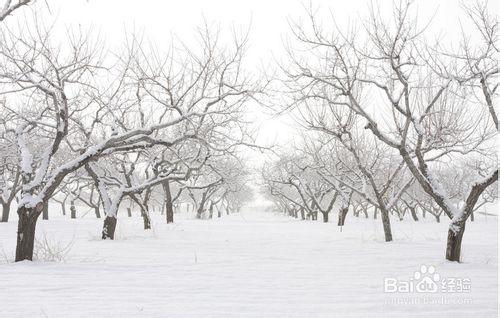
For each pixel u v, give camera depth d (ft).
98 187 46.78
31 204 28.81
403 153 33.27
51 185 29.94
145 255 31.99
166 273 24.21
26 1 27.53
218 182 71.26
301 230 65.72
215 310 15.81
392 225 80.74
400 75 32.50
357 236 52.37
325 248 37.60
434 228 70.90
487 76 29.94
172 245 39.24
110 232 44.73
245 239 47.24
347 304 16.76
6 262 28.14
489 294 18.63
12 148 62.90
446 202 30.60
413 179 45.85
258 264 28.09
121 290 19.45
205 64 38.68
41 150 65.46
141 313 15.38
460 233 29.09
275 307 16.28
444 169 124.77
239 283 21.30
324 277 23.20
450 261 28.94
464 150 43.86
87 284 20.75
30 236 28.81
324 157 84.74
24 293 18.74
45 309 15.97
